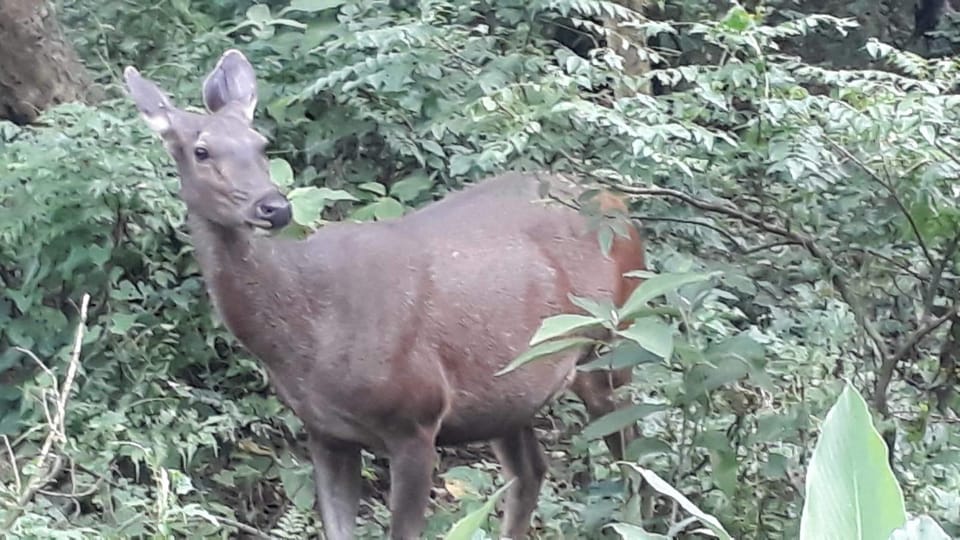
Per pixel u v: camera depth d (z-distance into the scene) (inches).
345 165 275.3
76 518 210.7
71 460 209.6
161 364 240.7
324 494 208.1
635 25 250.8
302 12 298.2
